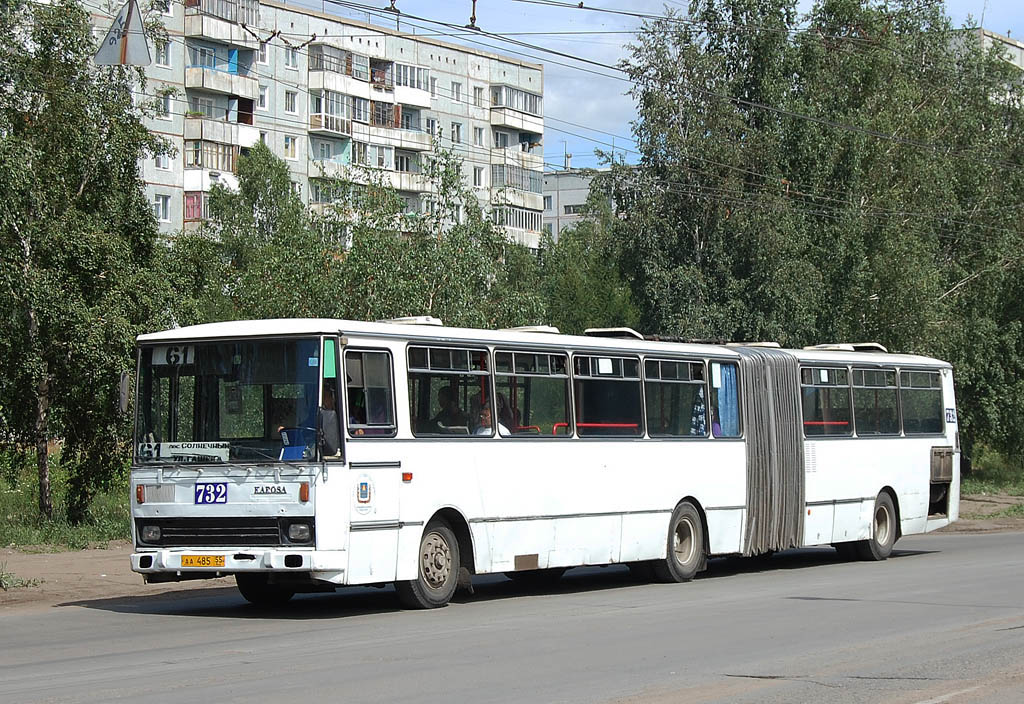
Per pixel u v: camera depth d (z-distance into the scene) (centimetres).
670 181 4062
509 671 1016
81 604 1596
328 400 1366
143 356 1438
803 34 4316
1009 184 4688
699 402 1936
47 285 2338
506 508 1584
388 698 893
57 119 2452
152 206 2620
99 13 4506
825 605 1502
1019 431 4438
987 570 1955
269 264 3053
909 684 959
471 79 7231
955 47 5031
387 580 1414
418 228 3098
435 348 1509
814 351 2219
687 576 1886
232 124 5847
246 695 902
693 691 925
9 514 2603
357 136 6519
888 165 4269
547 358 1678
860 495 2248
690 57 4081
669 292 4069
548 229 7269
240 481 1366
